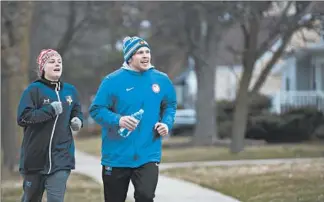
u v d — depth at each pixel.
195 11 45.97
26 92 12.54
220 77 89.81
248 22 39.09
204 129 52.94
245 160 35.22
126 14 50.75
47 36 70.06
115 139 11.72
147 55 11.96
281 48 38.62
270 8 37.62
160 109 12.16
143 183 11.47
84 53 89.69
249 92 39.91
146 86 11.91
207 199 19.81
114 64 67.44
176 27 49.69
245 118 39.97
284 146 45.53
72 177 28.86
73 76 87.50
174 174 28.41
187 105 97.19
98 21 49.41
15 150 30.47
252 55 38.97
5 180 27.59
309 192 19.27
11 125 30.59
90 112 12.06
